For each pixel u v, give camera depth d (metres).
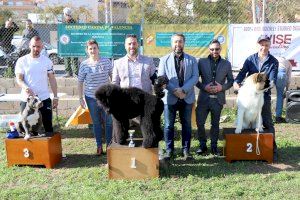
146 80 5.23
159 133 4.84
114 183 4.82
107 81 5.70
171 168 5.33
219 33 9.01
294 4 11.19
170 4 10.63
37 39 5.57
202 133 5.88
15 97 7.53
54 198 4.47
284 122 7.81
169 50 9.09
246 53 8.99
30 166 5.52
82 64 5.70
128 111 4.77
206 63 5.62
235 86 5.69
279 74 7.56
